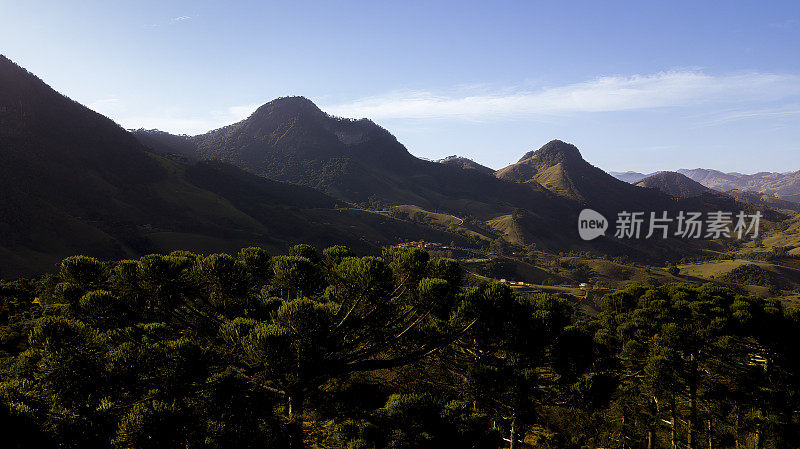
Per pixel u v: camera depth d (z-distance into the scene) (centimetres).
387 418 1502
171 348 1270
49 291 2600
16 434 1015
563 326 2367
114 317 1705
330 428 1697
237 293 1884
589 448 2536
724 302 3425
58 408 1141
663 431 3014
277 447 1317
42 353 1279
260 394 1409
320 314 1421
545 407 2856
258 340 1296
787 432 2627
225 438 1213
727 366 2830
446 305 1817
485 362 2266
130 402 1266
